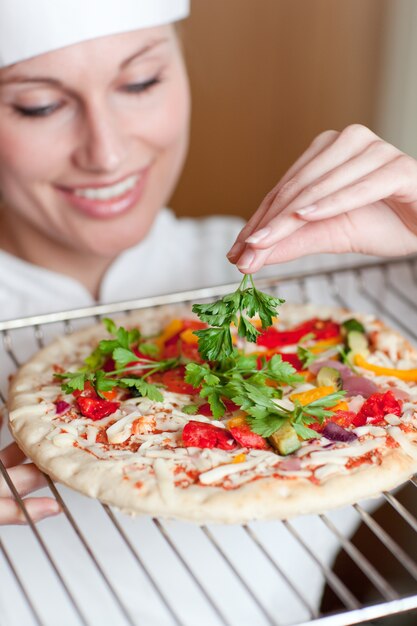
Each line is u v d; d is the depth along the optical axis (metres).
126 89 0.89
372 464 0.67
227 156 1.33
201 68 1.27
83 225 0.95
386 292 1.04
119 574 0.84
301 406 0.69
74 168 0.90
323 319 0.82
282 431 0.68
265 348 0.78
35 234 1.00
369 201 0.71
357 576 1.04
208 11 1.25
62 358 0.79
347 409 0.71
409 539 1.06
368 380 0.73
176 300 0.82
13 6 0.81
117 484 0.66
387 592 0.61
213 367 0.73
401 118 1.30
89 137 0.88
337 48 1.28
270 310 0.69
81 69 0.84
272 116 1.32
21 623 0.83
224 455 0.67
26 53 0.83
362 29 1.27
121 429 0.70
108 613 0.84
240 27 1.26
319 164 0.72
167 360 0.75
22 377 0.77
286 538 0.88
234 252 0.71
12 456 0.74
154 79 0.89
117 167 0.90
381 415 0.70
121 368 0.75
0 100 0.87
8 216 1.00
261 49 1.28
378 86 1.30
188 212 1.36
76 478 0.67
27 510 0.68
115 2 0.83
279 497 0.65
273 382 0.73
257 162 1.34
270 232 0.69
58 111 0.87
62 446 0.69
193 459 0.67
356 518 0.95
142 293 1.04
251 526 0.87
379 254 0.77
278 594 0.88
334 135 0.75
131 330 0.81
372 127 1.33
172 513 0.65
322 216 0.70
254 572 0.87
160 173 0.96
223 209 1.37
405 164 0.72
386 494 0.67
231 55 1.27
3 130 0.88
